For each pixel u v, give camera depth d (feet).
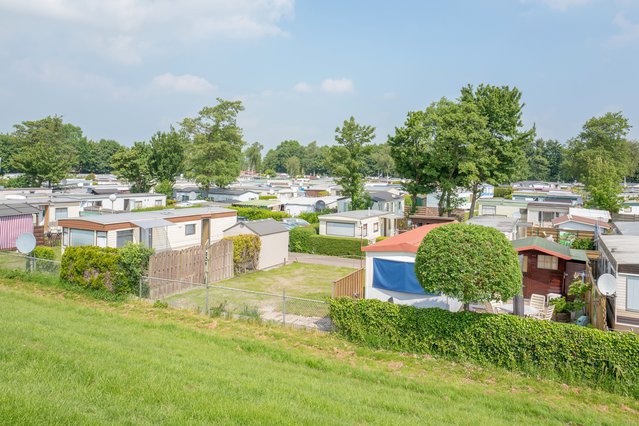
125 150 227.61
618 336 40.98
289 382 36.73
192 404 27.02
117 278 66.03
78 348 37.65
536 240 73.61
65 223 90.43
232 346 48.57
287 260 106.01
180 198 227.81
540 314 58.23
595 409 37.45
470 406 36.17
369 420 29.58
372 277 64.75
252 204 176.35
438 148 132.98
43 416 21.90
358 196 161.07
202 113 221.87
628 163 254.88
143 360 36.94
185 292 73.15
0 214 103.24
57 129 257.34
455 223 48.73
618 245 61.46
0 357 31.60
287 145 641.40
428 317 48.26
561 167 304.71
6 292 64.23
